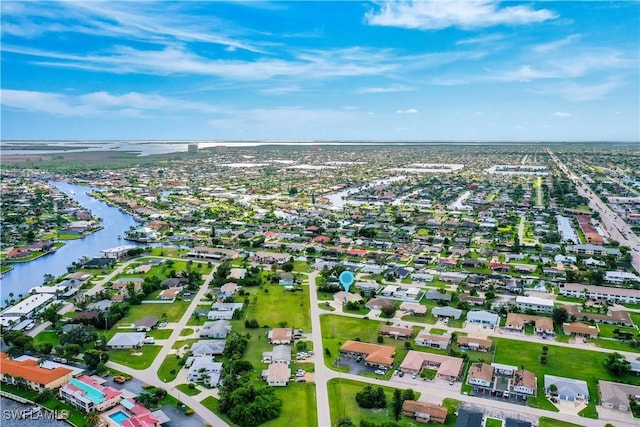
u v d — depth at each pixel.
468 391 162.25
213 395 159.75
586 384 163.25
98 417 144.00
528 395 159.50
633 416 148.50
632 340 198.62
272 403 150.88
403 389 162.75
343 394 160.12
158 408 151.50
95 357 177.25
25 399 158.00
